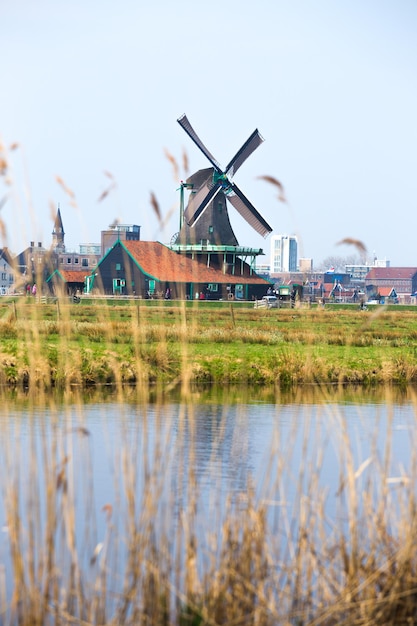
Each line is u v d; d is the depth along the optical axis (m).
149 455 27.61
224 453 29.55
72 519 14.84
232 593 14.74
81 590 14.55
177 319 51.94
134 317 24.17
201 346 59.34
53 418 15.73
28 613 13.87
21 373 45.12
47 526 14.47
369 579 14.80
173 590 15.02
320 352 62.16
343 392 50.03
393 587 14.88
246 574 14.98
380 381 56.06
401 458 28.38
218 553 17.59
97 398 42.59
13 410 37.22
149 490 15.42
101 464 27.00
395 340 72.94
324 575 15.62
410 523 15.86
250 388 50.59
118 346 54.38
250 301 151.75
